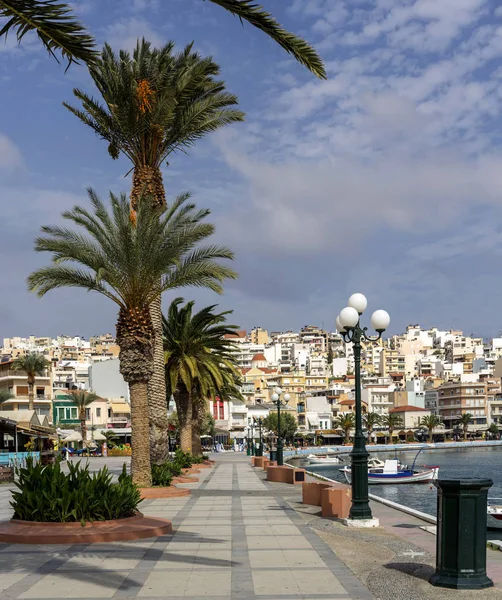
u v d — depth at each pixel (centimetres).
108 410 10494
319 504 1997
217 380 4128
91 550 1168
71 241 2281
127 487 1415
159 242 2295
